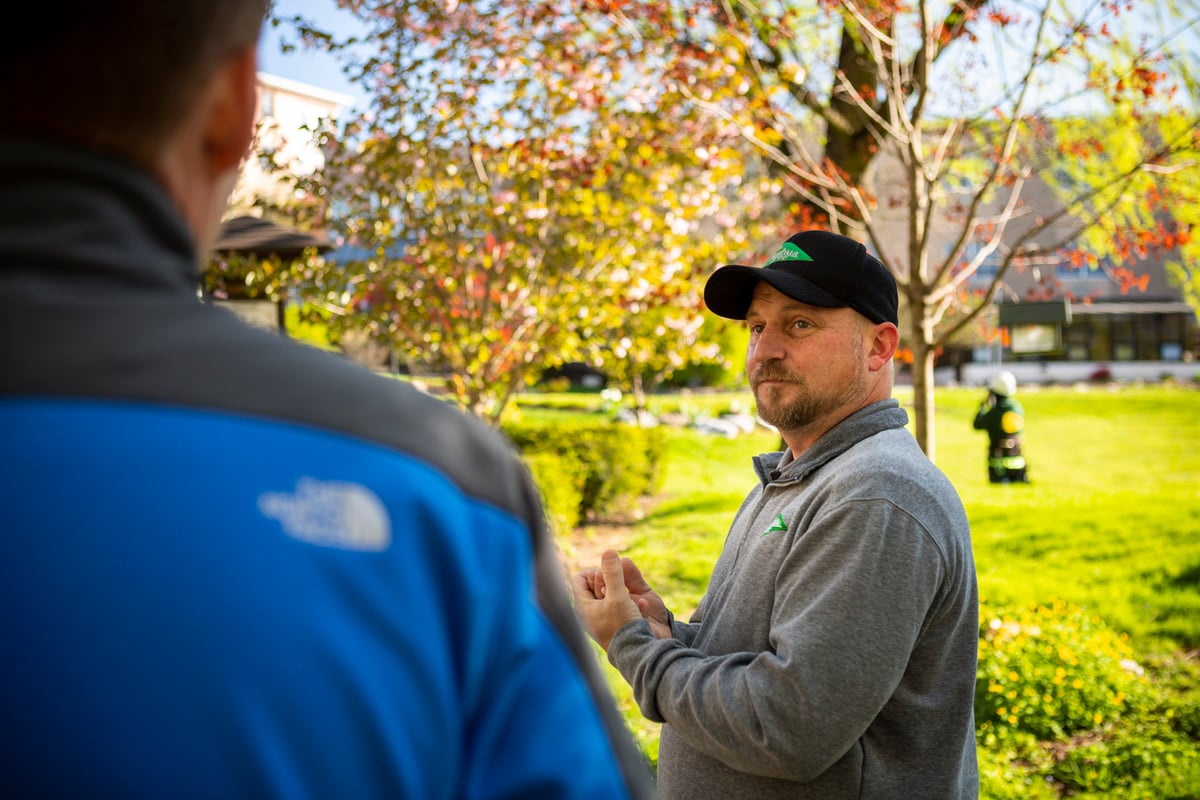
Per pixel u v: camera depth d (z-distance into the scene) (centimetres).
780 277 182
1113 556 822
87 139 56
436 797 55
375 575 54
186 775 47
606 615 185
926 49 505
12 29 54
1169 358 3500
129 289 56
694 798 173
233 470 52
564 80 665
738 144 687
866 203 589
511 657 61
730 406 2095
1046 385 3259
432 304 742
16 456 50
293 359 59
